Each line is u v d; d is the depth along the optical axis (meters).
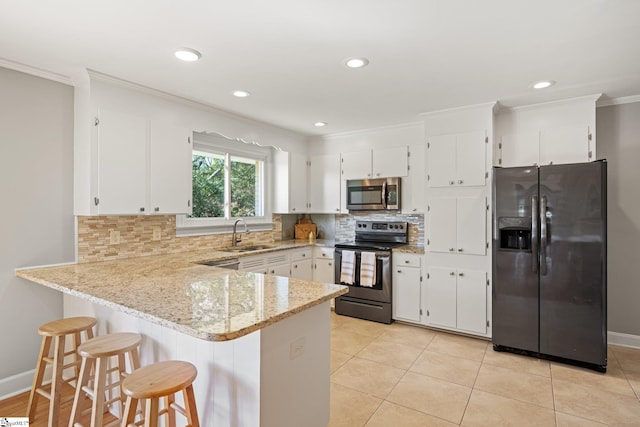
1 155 2.38
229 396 1.59
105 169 2.63
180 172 3.15
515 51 2.23
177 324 1.33
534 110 3.36
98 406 1.68
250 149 4.49
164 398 1.90
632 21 1.86
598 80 2.74
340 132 4.60
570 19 1.84
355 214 4.92
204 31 1.97
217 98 3.16
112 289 1.89
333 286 1.99
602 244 2.71
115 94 2.70
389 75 2.62
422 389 2.49
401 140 4.21
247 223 4.46
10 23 1.88
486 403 2.31
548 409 2.24
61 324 2.09
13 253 2.44
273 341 1.54
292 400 1.67
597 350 2.73
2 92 2.38
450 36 2.03
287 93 3.03
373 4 1.71
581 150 3.15
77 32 1.98
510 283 3.06
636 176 3.19
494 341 3.15
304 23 1.89
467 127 3.46
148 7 1.73
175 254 3.41
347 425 2.07
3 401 2.32
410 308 3.81
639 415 2.17
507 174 3.06
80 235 2.75
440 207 3.61
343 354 3.09
